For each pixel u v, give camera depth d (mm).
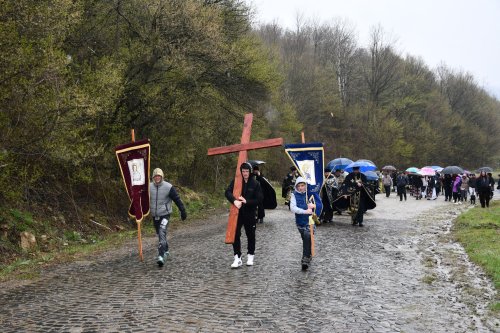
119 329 5434
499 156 89125
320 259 9422
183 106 19047
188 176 27516
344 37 65750
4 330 5516
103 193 16422
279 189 38500
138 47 16688
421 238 12328
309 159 9086
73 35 14969
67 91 11422
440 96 78438
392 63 65250
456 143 77250
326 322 5625
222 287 7281
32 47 10797
